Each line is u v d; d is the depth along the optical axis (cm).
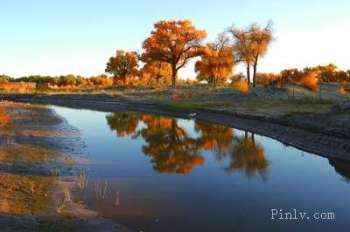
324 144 2461
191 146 2758
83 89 9506
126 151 2473
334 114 3155
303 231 1202
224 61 8400
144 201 1450
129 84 10156
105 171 1902
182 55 8694
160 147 2684
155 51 8594
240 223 1259
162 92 7675
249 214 1345
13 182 1535
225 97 6253
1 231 1055
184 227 1211
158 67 10331
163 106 5744
